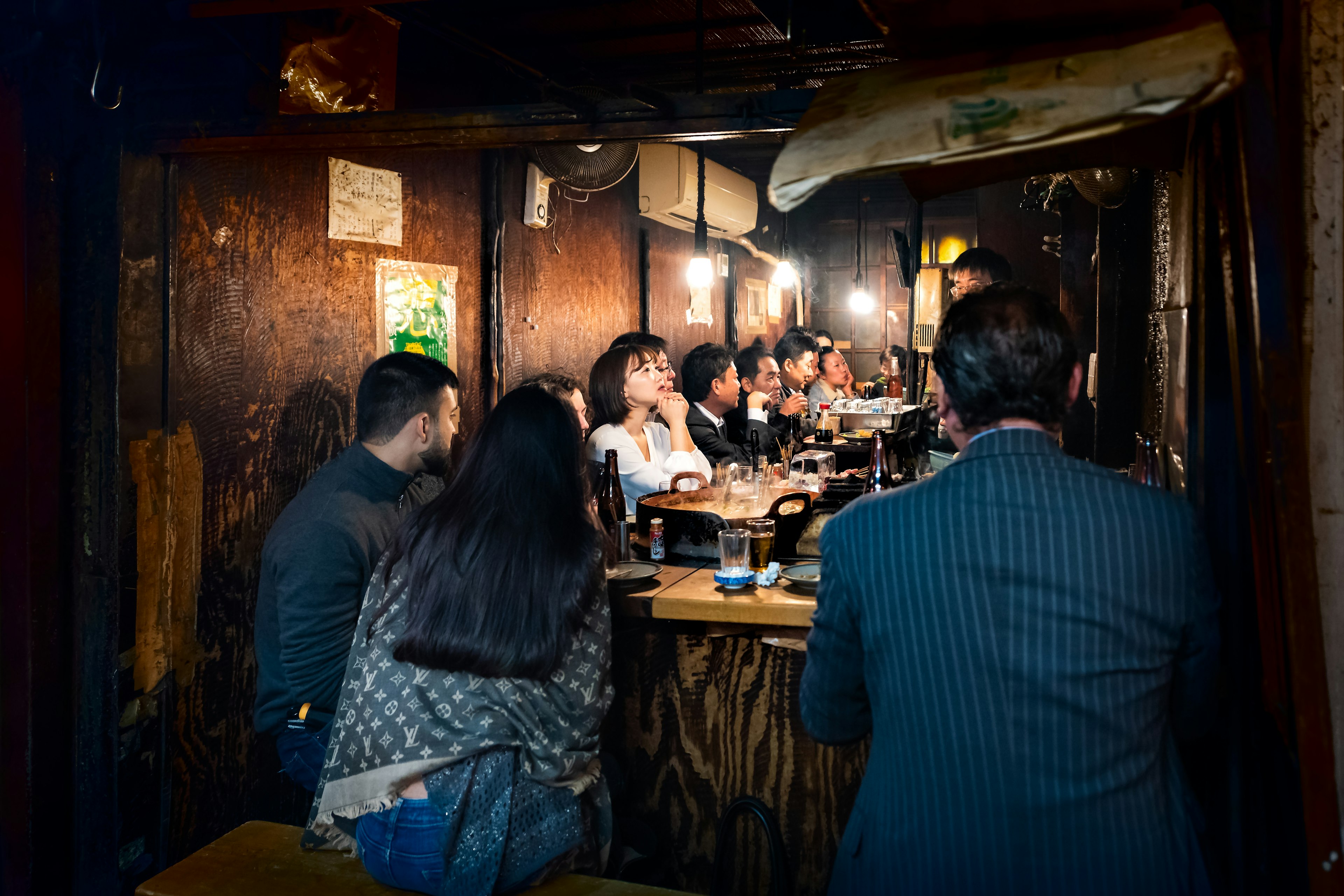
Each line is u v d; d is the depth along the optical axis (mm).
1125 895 1030
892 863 1122
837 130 1084
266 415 2648
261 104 2098
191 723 2379
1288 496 1047
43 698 2100
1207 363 1450
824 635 1234
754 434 4410
